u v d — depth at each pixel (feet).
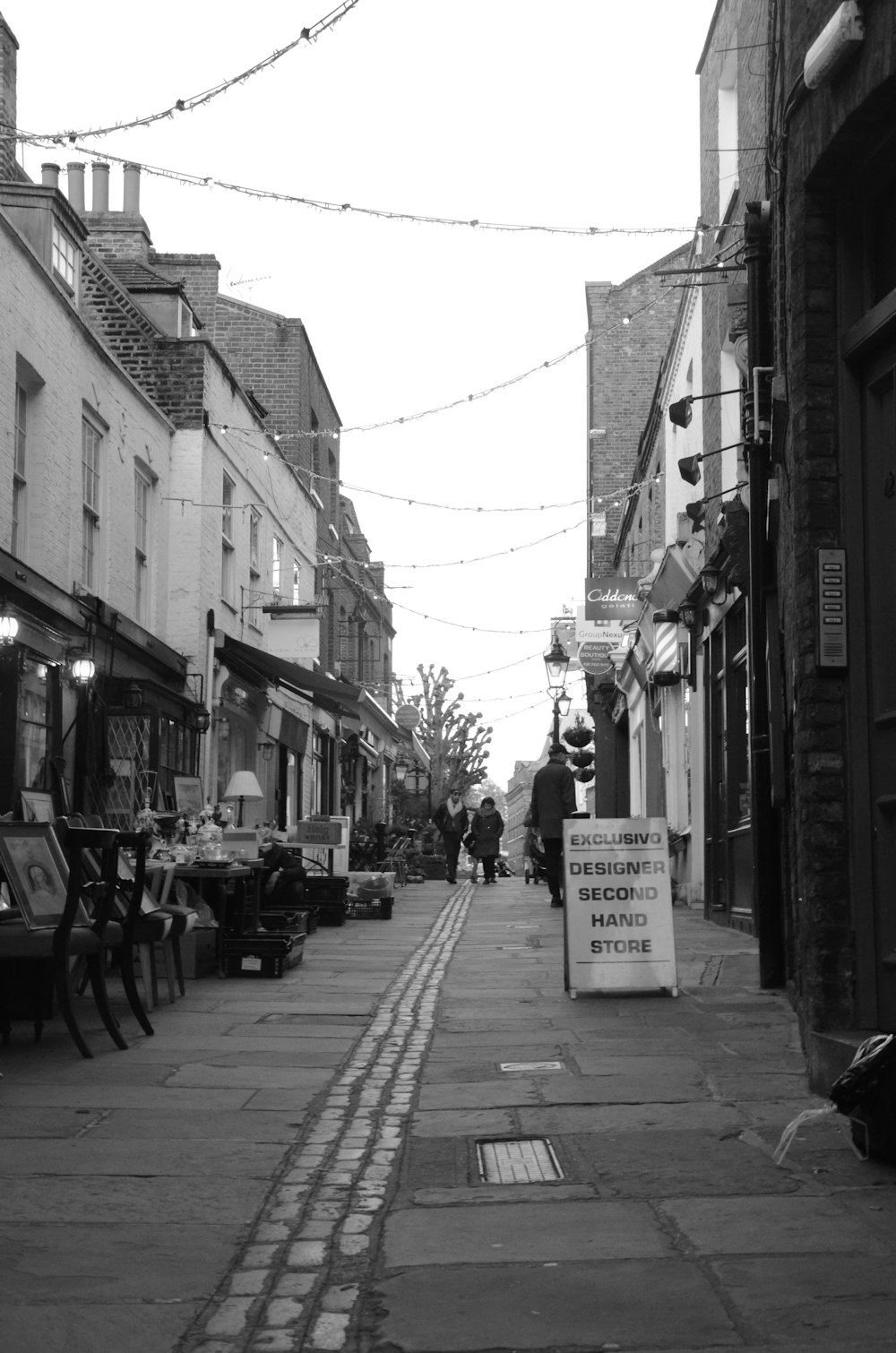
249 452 75.82
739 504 42.42
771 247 31.83
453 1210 15.12
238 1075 22.59
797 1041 24.49
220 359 68.28
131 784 51.88
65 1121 19.33
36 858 25.64
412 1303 12.36
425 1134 18.60
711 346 54.13
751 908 44.86
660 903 31.12
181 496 64.34
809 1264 13.12
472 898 72.33
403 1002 31.07
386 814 142.51
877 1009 19.84
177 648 63.67
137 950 35.12
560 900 61.72
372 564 128.67
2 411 42.42
